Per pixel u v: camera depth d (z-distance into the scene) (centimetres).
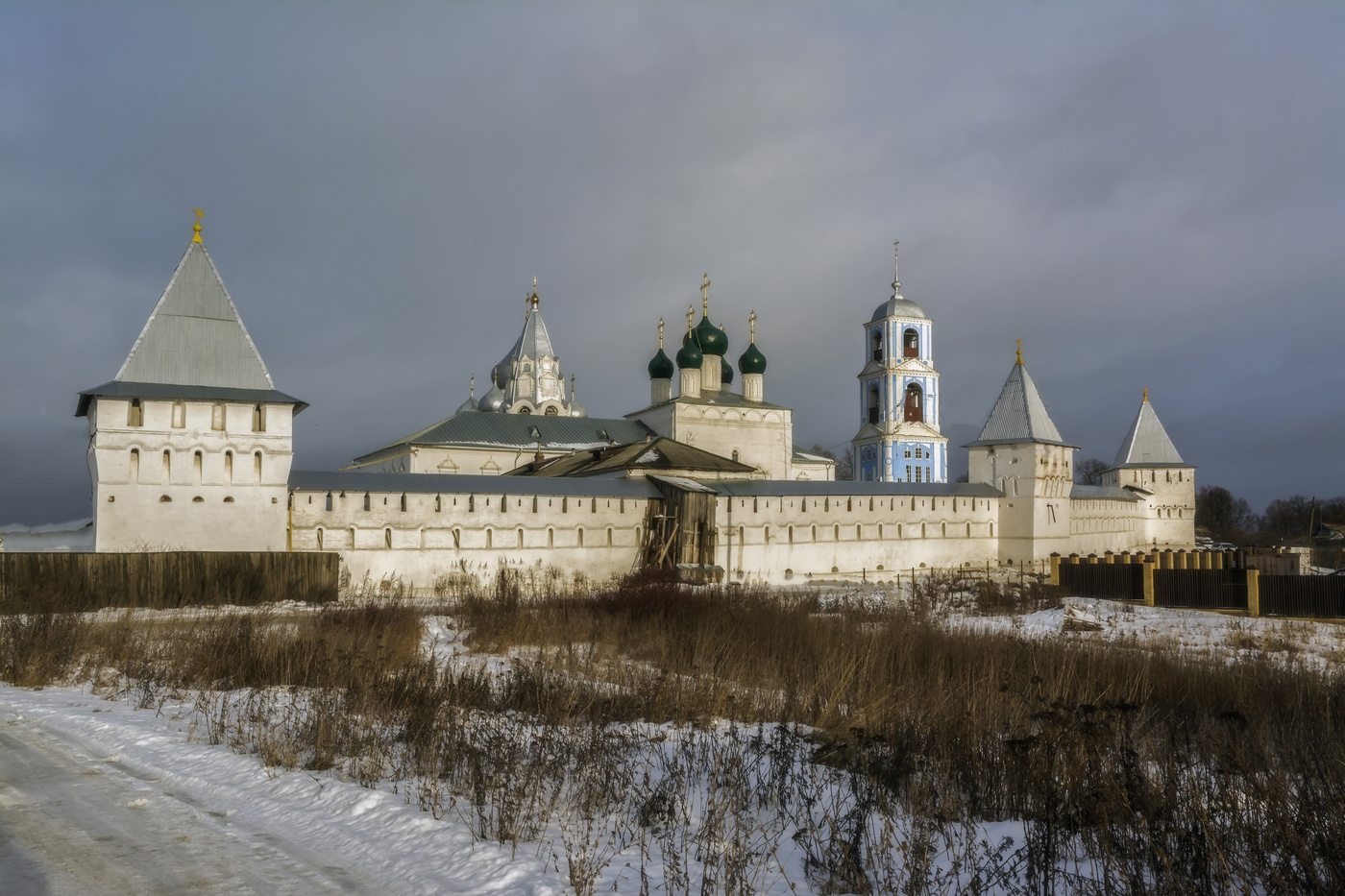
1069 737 1103
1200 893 759
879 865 840
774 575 5494
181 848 862
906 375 10238
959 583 4669
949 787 1037
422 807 973
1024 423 6444
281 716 1423
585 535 4991
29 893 743
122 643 2105
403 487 4531
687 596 2827
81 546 4391
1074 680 1702
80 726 1383
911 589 4622
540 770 1053
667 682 1611
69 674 1909
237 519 4066
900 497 6056
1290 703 1591
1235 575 4084
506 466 7269
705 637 2130
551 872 786
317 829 918
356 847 865
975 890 759
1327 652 2766
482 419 7544
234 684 1761
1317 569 6175
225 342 4175
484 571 4675
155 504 3922
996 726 1324
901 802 1030
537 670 1681
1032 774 1038
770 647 2120
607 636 2442
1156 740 1298
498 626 2547
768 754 1174
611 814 986
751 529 5438
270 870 807
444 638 2600
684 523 5078
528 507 4831
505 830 892
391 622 2494
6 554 3391
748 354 8575
